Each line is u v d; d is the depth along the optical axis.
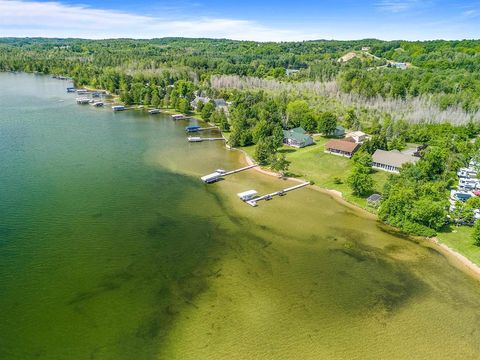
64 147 134.75
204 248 75.19
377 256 74.94
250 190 104.31
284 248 76.56
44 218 83.19
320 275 68.56
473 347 54.19
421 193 91.06
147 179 108.75
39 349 50.44
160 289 62.94
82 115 190.12
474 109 189.25
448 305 62.22
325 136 161.12
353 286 65.94
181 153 136.12
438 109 190.62
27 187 98.75
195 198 97.69
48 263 67.88
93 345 51.53
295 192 104.56
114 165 118.88
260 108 179.62
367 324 57.72
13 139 141.50
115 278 65.00
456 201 89.62
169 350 51.53
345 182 107.88
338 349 53.09
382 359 51.75
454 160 119.50
